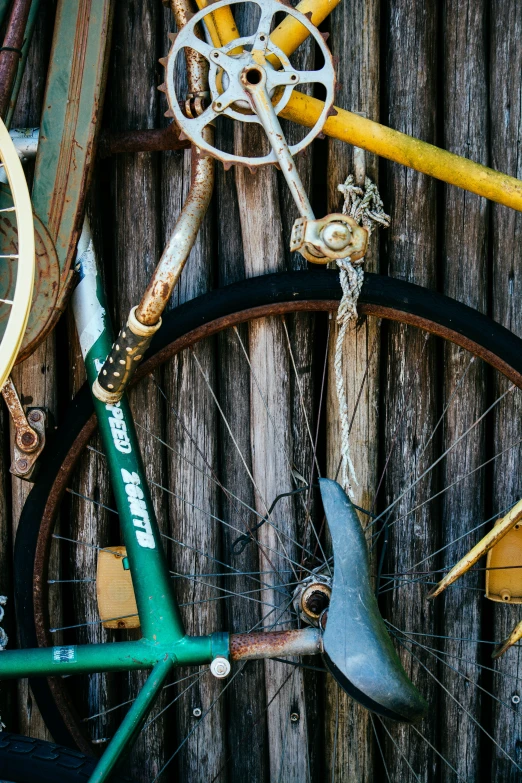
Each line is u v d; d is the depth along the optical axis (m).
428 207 1.49
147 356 1.39
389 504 1.53
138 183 1.48
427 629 1.53
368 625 1.08
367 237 1.04
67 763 1.13
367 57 1.46
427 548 1.53
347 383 1.50
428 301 1.38
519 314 1.52
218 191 1.50
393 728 1.54
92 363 1.30
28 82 1.47
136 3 1.47
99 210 1.51
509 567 1.47
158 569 1.19
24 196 1.06
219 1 1.15
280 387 1.50
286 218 1.49
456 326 1.38
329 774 1.54
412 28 1.48
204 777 1.53
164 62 1.21
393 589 1.51
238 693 1.53
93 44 1.29
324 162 1.53
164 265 1.12
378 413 1.53
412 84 1.48
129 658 1.12
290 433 1.51
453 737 1.54
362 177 1.44
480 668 1.55
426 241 1.50
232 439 1.51
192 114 1.22
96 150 1.31
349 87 1.46
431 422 1.53
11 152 1.08
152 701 1.09
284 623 1.46
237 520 1.53
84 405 1.39
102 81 1.29
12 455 1.44
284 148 1.13
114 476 1.23
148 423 1.51
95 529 1.51
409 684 1.07
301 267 1.50
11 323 1.03
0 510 1.51
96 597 1.51
